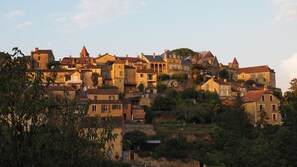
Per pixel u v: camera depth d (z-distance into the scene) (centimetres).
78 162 1836
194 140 8300
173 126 9194
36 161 1728
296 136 3972
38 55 13838
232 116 8562
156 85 13012
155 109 10481
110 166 2092
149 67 14900
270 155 3850
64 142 1827
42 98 1856
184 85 13212
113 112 9181
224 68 16500
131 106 10062
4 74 1788
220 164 6569
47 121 1894
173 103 10594
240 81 16075
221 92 12669
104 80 12788
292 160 3803
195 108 9894
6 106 1742
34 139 1745
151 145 8106
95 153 1892
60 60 15388
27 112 1784
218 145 7869
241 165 3984
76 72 12281
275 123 9862
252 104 9956
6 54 1820
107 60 14850
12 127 1739
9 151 1694
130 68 13338
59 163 1780
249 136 8112
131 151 7419
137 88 12900
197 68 14175
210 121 9781
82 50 17550
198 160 7388
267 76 17012
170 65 15175
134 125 8550
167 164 7369
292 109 4941
